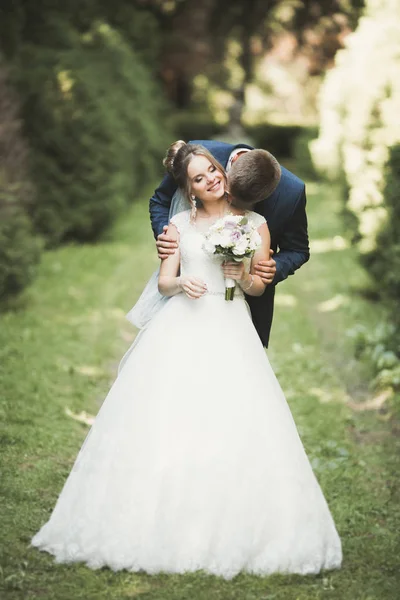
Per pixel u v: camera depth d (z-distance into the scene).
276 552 4.88
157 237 5.77
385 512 6.15
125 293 13.84
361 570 5.13
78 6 24.66
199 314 5.21
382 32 13.26
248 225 5.06
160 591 4.66
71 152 17.27
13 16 17.47
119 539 4.85
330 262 16.83
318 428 7.98
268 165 5.04
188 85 46.38
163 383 5.04
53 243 17.50
